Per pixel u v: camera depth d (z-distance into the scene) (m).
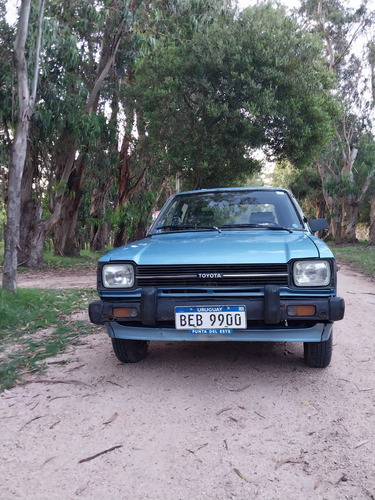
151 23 15.08
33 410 3.43
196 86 15.89
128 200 23.59
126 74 18.84
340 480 2.48
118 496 2.36
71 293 9.03
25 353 4.91
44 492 2.40
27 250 16.03
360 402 3.50
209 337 3.72
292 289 3.57
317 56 17.25
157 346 5.05
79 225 27.62
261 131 16.05
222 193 5.32
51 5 12.25
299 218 4.84
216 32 15.87
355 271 14.38
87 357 4.70
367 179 35.03
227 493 2.37
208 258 3.70
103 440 2.94
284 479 2.49
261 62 15.66
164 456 2.73
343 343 5.23
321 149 18.44
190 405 3.44
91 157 17.70
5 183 16.91
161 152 17.62
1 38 10.50
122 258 3.83
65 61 12.14
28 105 7.80
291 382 3.89
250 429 3.06
